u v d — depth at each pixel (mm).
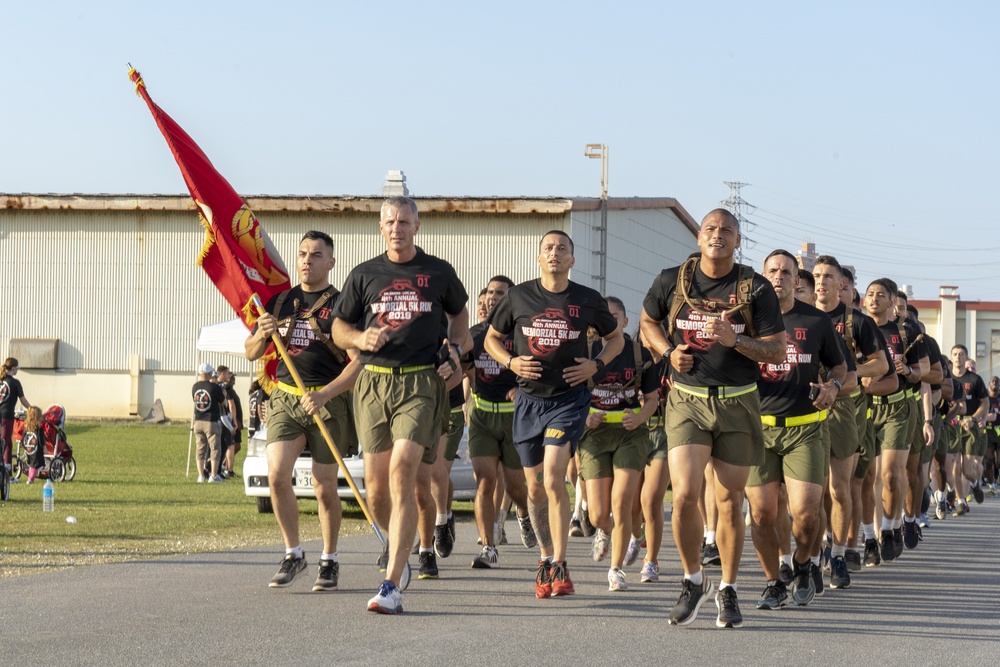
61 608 8484
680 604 8289
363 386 8883
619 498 10141
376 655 7039
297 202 46469
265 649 7148
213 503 18578
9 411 23516
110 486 22297
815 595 10102
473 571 11062
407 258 8930
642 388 10375
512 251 46219
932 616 9031
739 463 8203
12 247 49375
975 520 19094
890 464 13016
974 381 22953
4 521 14781
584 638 7766
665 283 8367
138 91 10531
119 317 49125
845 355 10547
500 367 11281
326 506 9555
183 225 48812
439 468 11469
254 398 19141
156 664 6695
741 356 8125
